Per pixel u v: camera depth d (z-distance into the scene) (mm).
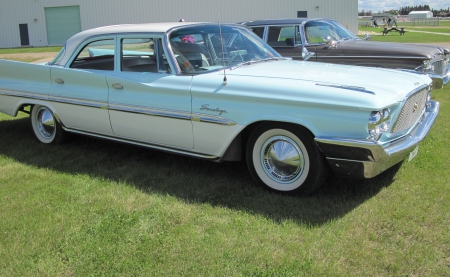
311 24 8461
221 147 3957
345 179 4113
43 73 5219
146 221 3379
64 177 4398
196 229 3242
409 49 7340
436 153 4715
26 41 32500
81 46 4980
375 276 2623
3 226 3340
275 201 3697
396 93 3518
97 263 2848
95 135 4980
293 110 3510
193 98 4000
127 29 4625
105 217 3449
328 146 3393
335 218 3334
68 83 4988
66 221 3404
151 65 4402
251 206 3623
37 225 3332
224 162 4785
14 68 5527
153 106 4254
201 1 29297
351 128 3295
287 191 3793
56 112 5203
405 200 3586
